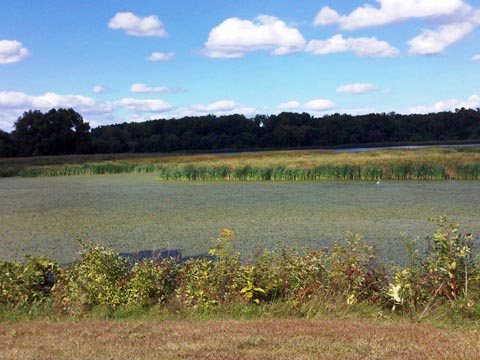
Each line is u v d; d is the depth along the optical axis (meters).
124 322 6.37
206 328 5.86
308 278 7.29
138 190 28.67
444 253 7.23
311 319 6.42
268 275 7.36
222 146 116.38
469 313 6.41
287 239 13.52
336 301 6.97
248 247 12.59
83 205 22.31
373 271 7.50
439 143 115.56
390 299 6.93
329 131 122.06
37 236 15.00
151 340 5.38
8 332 5.89
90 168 45.47
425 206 19.25
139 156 73.62
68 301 7.20
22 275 7.58
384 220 16.30
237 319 6.48
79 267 7.84
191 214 18.70
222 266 7.45
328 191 25.44
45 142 83.62
